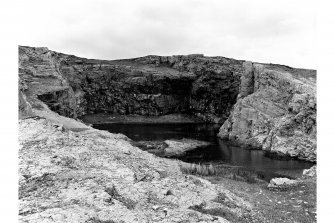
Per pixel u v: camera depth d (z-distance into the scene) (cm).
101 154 3569
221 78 15412
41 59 11669
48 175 2636
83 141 3988
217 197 2861
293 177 5028
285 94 8600
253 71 10325
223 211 2530
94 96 16075
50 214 1878
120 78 16362
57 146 3550
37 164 2872
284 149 7312
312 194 3369
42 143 3584
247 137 8950
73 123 6850
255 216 2608
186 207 2477
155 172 3316
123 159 3619
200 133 11200
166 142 8312
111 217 1991
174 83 16475
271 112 8631
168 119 16075
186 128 12750
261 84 9481
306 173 4703
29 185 2428
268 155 7175
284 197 3328
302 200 3164
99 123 14162
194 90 16250
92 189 2381
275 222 2503
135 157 4050
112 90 16275
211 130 12119
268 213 2727
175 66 18475
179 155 7012
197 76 16438
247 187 3756
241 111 9412
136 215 2105
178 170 4250
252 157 6919
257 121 8825
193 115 16462
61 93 10031
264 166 5984
